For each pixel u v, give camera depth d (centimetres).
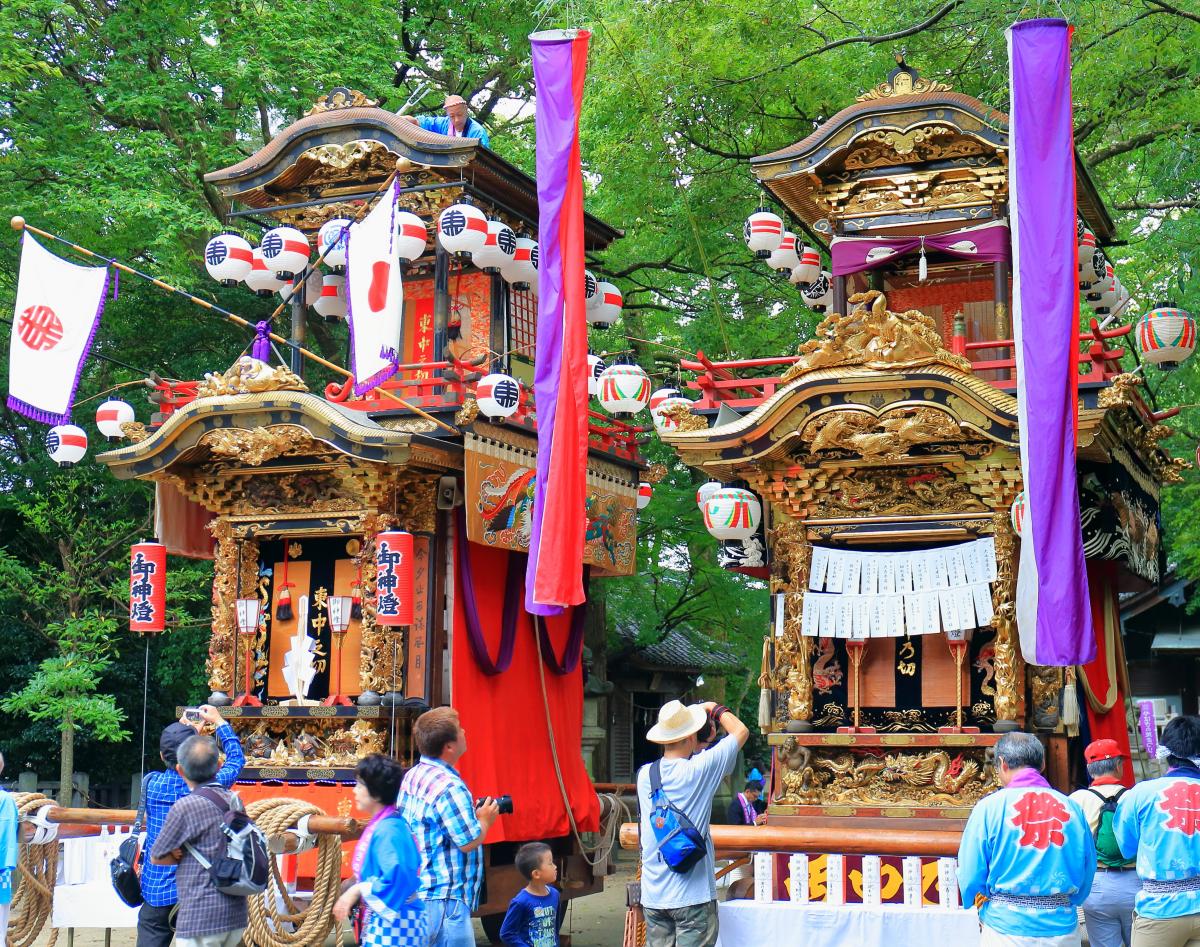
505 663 1286
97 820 1094
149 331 2072
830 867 927
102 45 1945
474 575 1276
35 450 2066
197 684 2123
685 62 1598
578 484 1033
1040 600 895
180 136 1973
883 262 1199
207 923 743
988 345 1073
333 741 1231
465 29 2144
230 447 1223
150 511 2030
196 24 1903
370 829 659
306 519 1269
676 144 1783
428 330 1382
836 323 1069
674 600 2555
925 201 1191
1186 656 2445
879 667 1131
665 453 2114
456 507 1263
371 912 647
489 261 1258
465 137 1288
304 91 1934
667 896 761
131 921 1090
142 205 1698
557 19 1905
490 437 1250
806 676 1109
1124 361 1803
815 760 1108
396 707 1202
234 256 1299
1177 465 1362
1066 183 934
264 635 1318
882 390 1052
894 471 1105
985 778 1057
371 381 1116
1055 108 944
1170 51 1331
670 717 787
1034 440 912
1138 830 725
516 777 1291
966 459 1073
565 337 1044
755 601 2462
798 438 1086
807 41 1630
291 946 997
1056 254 927
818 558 1123
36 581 1950
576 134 1073
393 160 1320
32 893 1063
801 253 1292
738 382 1172
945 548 1095
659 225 1912
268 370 1217
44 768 2133
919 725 1108
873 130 1164
